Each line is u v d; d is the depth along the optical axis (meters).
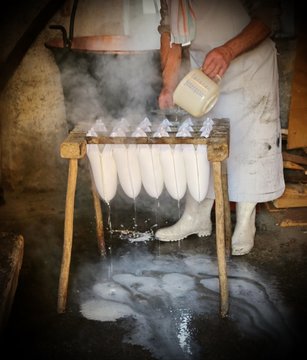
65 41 3.31
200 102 2.56
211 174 3.08
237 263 3.08
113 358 2.33
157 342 2.43
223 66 2.59
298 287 2.84
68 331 2.51
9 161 4.03
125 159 2.61
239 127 3.00
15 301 2.74
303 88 3.64
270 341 2.42
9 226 3.57
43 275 2.99
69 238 2.56
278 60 3.80
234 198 3.09
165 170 2.57
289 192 3.58
